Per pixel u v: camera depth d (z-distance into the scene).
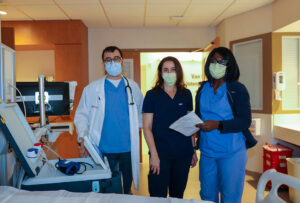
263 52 3.46
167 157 1.58
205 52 4.18
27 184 1.17
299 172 2.43
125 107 1.91
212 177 1.56
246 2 3.30
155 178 1.58
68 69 4.02
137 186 1.91
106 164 1.39
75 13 3.69
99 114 1.86
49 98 2.13
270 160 3.03
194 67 5.16
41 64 4.49
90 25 4.36
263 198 1.11
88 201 0.94
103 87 1.89
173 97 1.62
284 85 3.25
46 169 1.34
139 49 4.55
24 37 3.99
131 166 1.92
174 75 1.57
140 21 4.16
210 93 1.56
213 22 4.26
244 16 3.70
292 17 2.92
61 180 1.20
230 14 3.81
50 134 2.13
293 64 3.45
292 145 3.33
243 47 3.79
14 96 1.51
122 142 1.87
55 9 3.49
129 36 4.54
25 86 2.08
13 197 0.96
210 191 1.57
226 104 1.49
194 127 1.49
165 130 1.58
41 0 3.14
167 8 3.52
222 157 1.49
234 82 1.50
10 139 1.08
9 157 1.23
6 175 1.19
